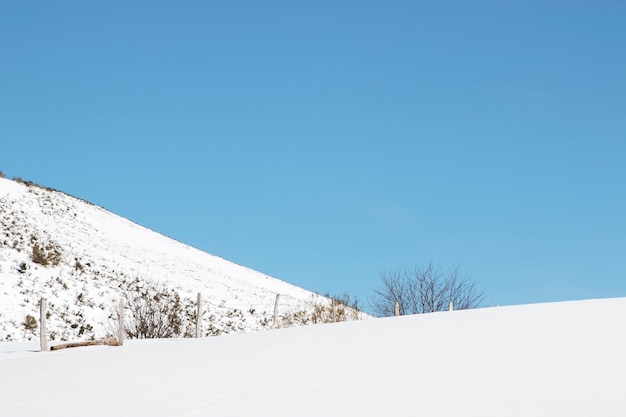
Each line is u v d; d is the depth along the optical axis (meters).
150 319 38.00
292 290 74.44
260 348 17.22
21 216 57.84
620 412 9.20
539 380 11.09
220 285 61.75
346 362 14.14
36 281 43.84
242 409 10.98
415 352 14.45
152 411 11.33
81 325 38.72
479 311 19.70
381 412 10.16
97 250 58.19
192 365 15.64
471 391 10.84
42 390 14.09
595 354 12.53
